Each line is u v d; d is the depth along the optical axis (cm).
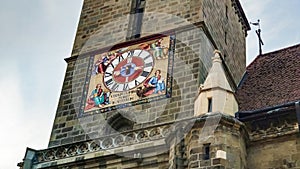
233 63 4284
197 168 2648
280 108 2884
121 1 4281
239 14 4919
